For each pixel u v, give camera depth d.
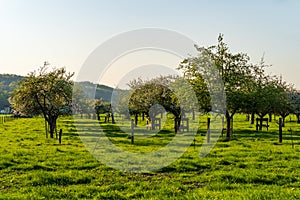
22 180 18.42
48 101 43.72
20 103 43.69
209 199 14.40
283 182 18.00
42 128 57.72
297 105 65.56
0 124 69.12
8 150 29.50
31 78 43.34
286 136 42.38
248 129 52.72
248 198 14.41
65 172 20.31
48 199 14.86
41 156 26.09
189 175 19.98
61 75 44.75
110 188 16.95
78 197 15.30
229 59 39.69
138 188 16.89
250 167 21.86
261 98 40.00
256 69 41.25
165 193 15.91
